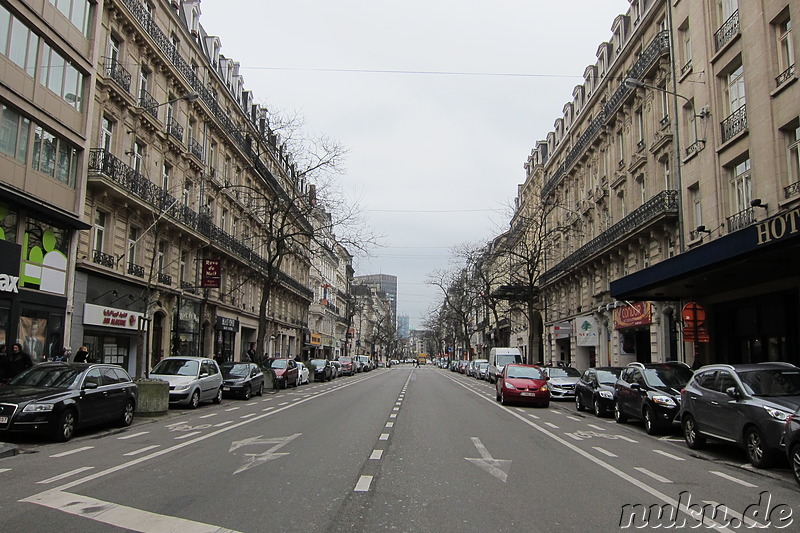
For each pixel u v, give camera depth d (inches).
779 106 672.4
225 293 1398.9
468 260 1996.8
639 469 366.6
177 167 1163.9
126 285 957.2
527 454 415.8
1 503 261.6
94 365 531.8
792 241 480.7
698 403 457.4
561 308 1739.7
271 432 516.4
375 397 979.9
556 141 1905.8
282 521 236.2
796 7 641.6
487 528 231.8
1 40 657.0
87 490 288.4
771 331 726.5
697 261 622.8
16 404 442.3
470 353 2637.8
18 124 691.4
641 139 1149.7
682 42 943.0
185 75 1184.2
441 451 421.1
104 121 908.0
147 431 530.6
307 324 2566.4
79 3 812.0
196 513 246.5
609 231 1221.7
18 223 701.3
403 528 229.9
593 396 742.5
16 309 689.6
